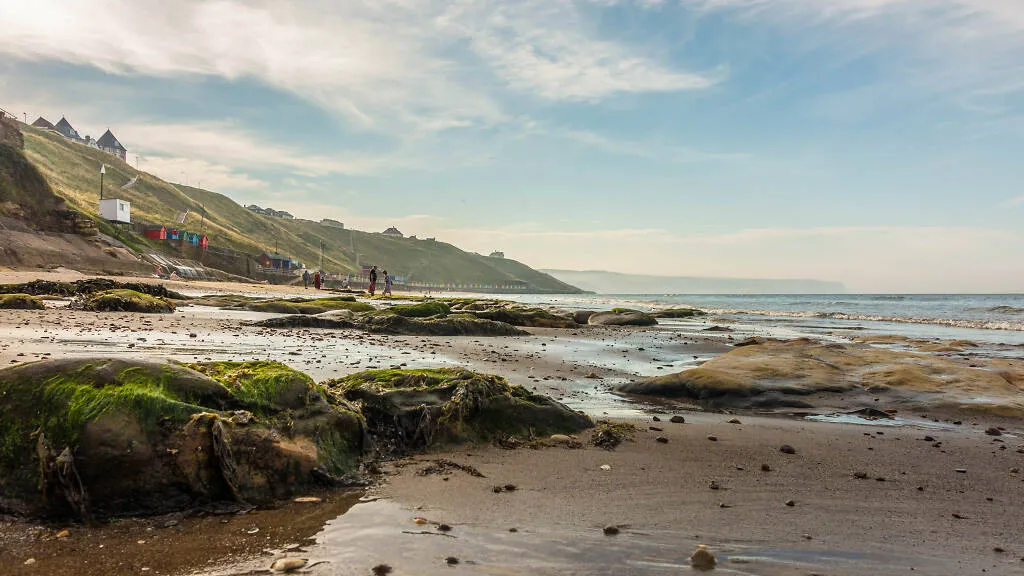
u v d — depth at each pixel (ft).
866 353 45.60
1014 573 13.24
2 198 212.43
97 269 207.10
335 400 20.11
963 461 23.15
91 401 14.89
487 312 93.56
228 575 11.79
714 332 93.25
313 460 17.08
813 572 13.00
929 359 43.29
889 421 30.91
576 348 60.85
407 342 56.80
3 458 14.28
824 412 32.53
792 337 84.64
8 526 13.35
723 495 18.07
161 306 74.84
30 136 525.34
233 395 17.43
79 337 43.93
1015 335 94.07
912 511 17.30
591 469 20.20
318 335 58.54
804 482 19.75
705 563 13.15
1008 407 32.58
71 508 13.87
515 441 22.70
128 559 12.32
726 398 34.55
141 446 14.71
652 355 57.06
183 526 14.11
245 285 219.00
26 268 174.19
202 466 15.29
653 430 26.43
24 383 15.12
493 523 15.03
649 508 16.66
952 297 411.13
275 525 14.37
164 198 580.30
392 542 13.60
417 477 18.44
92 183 507.30
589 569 12.66
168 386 16.28
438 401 22.48
